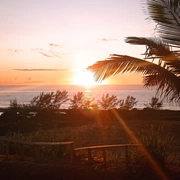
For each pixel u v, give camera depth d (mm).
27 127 26172
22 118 30234
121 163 8930
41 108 33500
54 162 8977
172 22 7438
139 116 35344
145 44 7578
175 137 20625
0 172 8500
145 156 8484
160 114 36500
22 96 104375
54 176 8164
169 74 7387
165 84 7414
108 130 25719
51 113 33125
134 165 8602
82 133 23922
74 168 8234
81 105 37906
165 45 7602
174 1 7367
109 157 9953
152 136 9266
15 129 25094
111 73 7617
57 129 26531
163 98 7555
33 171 8320
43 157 9773
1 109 42969
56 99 34656
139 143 8984
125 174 7949
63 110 35500
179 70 7504
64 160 9305
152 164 8312
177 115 36344
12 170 8477
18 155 10227
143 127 27141
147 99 82438
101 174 7949
